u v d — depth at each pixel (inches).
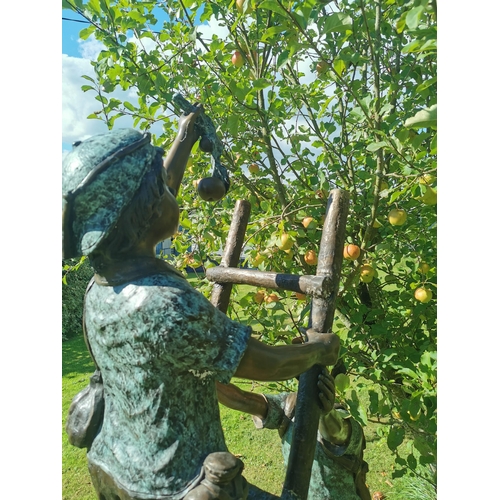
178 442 47.3
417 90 62.7
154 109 106.3
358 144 107.8
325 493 68.5
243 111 106.3
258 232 113.6
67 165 45.1
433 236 106.7
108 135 46.5
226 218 125.6
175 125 120.3
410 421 89.5
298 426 56.4
